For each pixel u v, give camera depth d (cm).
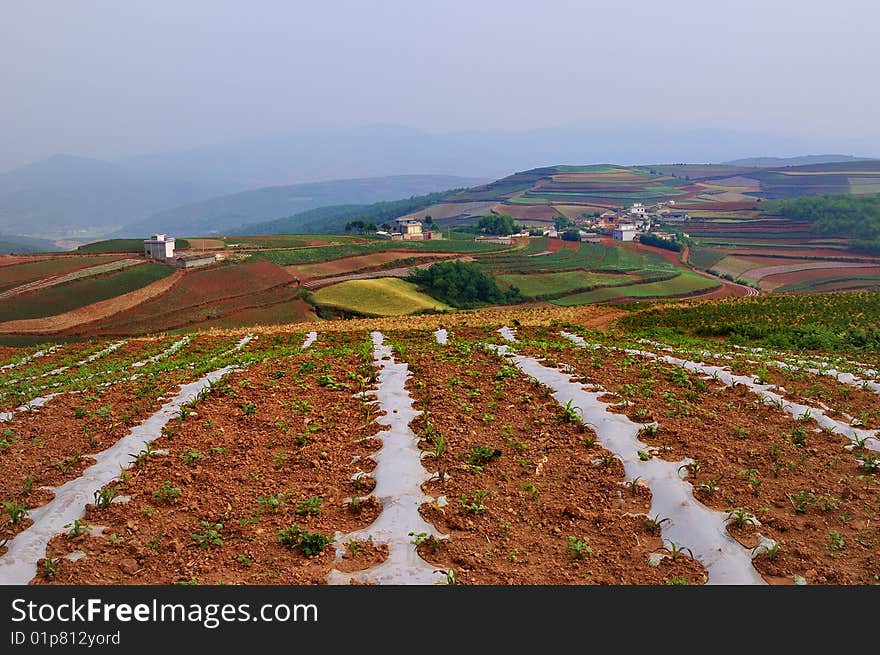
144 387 1864
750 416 1532
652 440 1328
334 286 10656
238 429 1454
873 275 15162
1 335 7556
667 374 1923
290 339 3416
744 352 2723
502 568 891
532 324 3747
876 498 1102
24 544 920
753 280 15062
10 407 1770
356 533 970
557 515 1034
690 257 17400
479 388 1769
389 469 1160
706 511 1020
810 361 2400
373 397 1688
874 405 1692
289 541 942
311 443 1341
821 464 1245
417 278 11950
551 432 1395
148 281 9912
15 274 9931
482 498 1070
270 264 11756
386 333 3447
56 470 1201
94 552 920
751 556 923
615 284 13125
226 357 2681
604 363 2106
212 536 950
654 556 925
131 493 1095
